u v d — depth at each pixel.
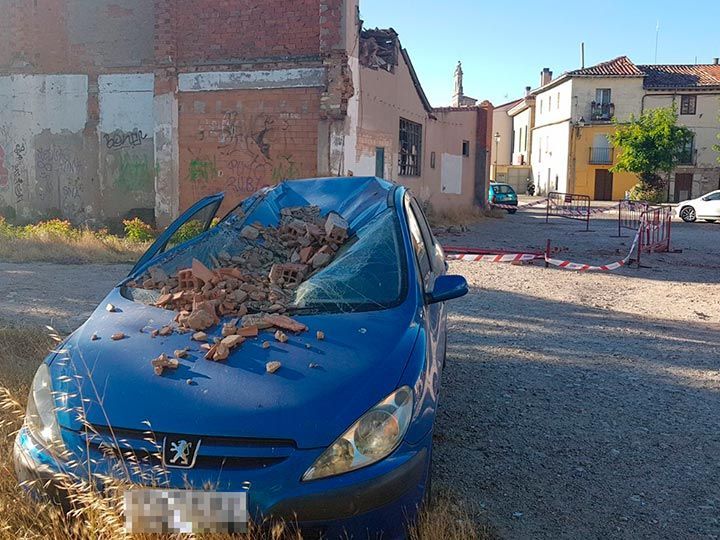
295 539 2.73
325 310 3.69
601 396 5.51
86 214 17.61
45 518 2.95
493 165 64.88
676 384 5.93
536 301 9.84
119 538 2.72
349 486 2.77
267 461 2.79
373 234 4.29
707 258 15.63
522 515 3.59
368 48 18.94
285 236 4.59
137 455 2.87
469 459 4.23
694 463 4.29
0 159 18.05
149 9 16.81
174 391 3.02
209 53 16.05
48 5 17.34
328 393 2.97
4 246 12.36
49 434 3.04
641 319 8.96
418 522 3.00
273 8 15.51
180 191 16.59
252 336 3.41
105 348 3.40
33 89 17.62
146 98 16.97
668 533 3.47
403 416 3.00
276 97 15.66
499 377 5.93
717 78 51.97
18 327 6.64
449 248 15.95
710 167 51.19
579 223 26.05
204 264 4.43
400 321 3.57
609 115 52.69
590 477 4.05
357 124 16.97
